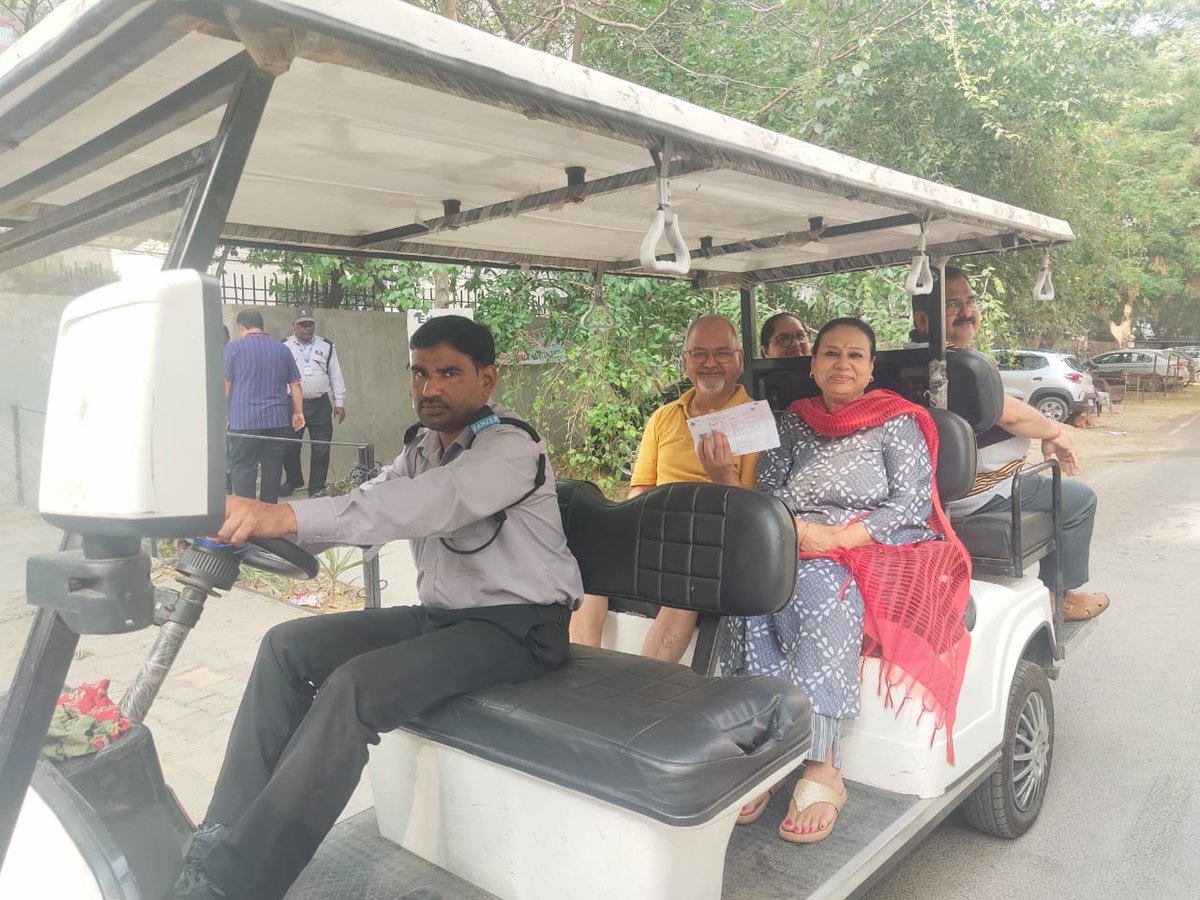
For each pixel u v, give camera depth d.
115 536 1.03
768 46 7.70
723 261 3.63
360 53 1.24
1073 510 3.94
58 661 1.28
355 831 2.37
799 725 2.00
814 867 2.23
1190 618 5.61
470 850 2.11
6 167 1.62
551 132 1.86
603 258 3.57
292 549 1.86
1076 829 3.21
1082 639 3.73
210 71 1.27
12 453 1.46
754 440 2.99
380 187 2.39
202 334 1.02
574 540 2.77
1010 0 7.86
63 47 1.18
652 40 7.82
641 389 7.22
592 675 2.22
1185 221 21.17
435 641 2.08
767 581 2.33
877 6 7.99
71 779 1.65
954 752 2.58
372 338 9.42
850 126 8.41
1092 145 10.68
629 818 1.81
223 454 1.04
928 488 2.84
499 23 8.20
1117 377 21.84
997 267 10.62
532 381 7.93
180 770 3.47
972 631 2.76
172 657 1.85
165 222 1.29
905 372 3.34
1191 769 3.65
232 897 1.76
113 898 1.44
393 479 2.29
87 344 1.08
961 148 9.08
